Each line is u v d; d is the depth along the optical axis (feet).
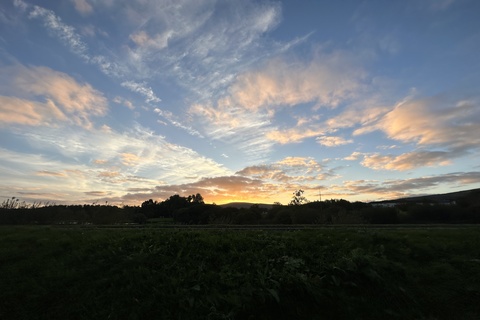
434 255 31.19
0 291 24.11
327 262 28.19
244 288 23.89
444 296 26.55
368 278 26.84
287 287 24.67
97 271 26.23
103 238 31.83
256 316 22.76
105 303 23.21
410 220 104.17
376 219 100.27
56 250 29.63
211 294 23.63
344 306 24.73
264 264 27.43
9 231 37.04
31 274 26.22
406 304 25.64
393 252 31.37
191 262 27.32
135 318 21.79
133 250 29.07
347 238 33.55
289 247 30.60
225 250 29.91
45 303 23.35
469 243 33.53
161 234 32.53
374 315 24.47
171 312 22.41
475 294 26.63
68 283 24.97
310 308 24.20
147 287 24.27
